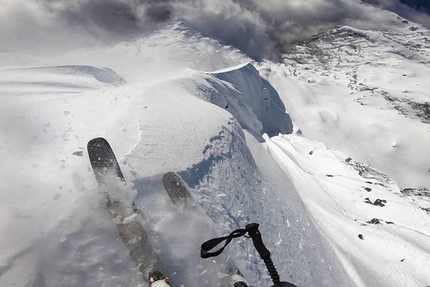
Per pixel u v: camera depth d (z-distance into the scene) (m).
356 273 9.82
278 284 2.53
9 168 4.14
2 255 2.86
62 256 3.06
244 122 28.11
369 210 23.42
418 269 12.29
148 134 6.05
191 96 13.17
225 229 4.91
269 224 6.98
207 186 5.73
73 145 5.12
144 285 3.21
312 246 8.57
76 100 8.28
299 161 34.00
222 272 3.82
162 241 3.77
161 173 4.84
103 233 3.42
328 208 18.09
